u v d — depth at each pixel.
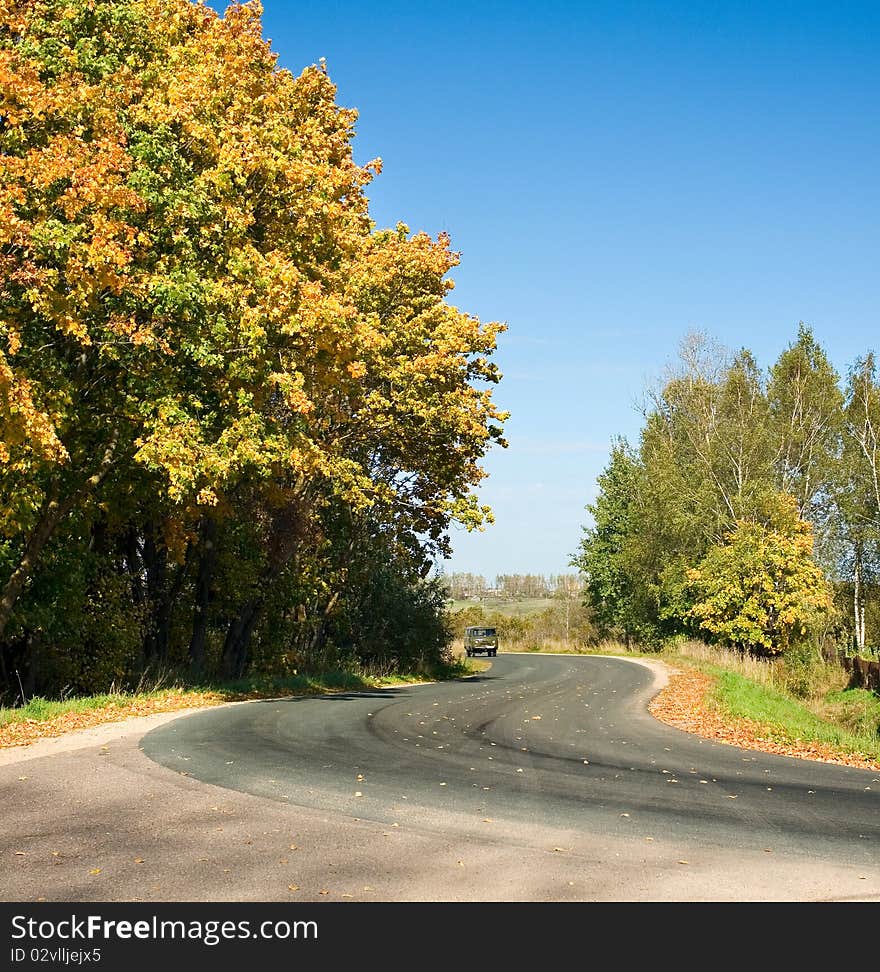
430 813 8.40
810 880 6.47
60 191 15.53
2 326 14.61
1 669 22.50
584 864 6.82
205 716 15.97
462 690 26.42
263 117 20.86
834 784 10.45
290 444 19.53
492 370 29.03
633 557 55.22
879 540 49.25
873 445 49.47
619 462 67.31
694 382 53.97
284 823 7.87
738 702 21.09
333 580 33.16
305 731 14.13
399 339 26.80
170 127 17.92
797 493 51.59
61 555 20.72
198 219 17.56
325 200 20.02
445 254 28.42
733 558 40.41
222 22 22.16
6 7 16.05
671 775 10.83
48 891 6.09
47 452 14.64
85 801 8.58
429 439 28.72
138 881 6.28
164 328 17.97
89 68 16.78
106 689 24.20
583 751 12.85
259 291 18.12
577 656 59.19
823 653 45.53
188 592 30.34
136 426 18.97
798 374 52.84
